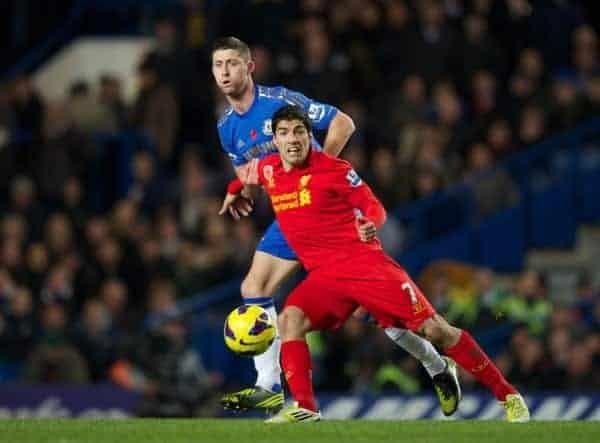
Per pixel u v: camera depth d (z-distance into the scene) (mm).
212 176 63938
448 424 30656
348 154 61312
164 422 31422
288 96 33219
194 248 58781
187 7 69312
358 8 65875
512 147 64812
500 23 67812
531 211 64250
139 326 55344
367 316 32938
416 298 31234
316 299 31484
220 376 55438
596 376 50188
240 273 58219
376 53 65438
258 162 31844
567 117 65250
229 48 32938
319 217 31203
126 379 53344
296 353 31375
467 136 64375
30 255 57781
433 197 62531
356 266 31156
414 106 63281
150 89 66875
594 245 64750
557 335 50750
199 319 56594
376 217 30734
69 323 55406
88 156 64625
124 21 76812
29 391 50344
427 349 32562
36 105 67250
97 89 70125
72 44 76625
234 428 29547
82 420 32094
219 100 66125
